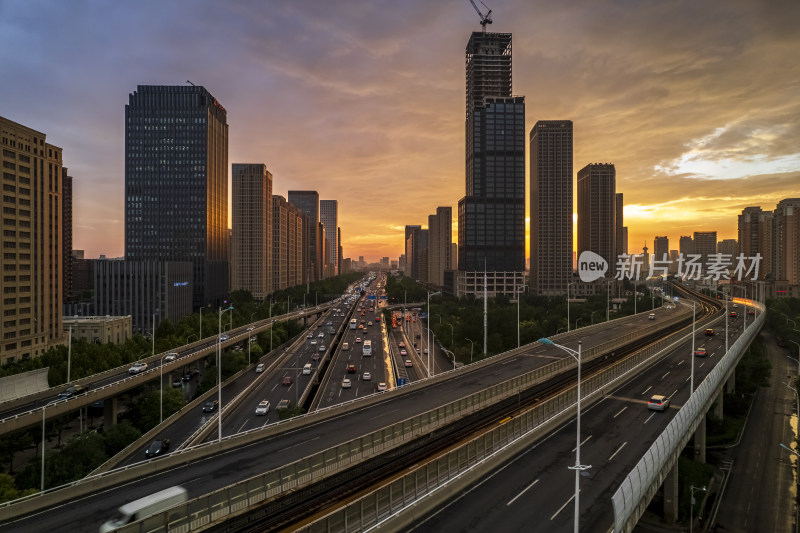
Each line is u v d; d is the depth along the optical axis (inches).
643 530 1975.9
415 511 1234.0
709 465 2581.2
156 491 1317.7
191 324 5334.6
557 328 5526.6
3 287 4601.4
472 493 1370.6
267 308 7726.4
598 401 2336.4
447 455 1423.5
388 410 2042.3
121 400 3688.5
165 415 2928.2
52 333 5324.8
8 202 4694.9
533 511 1266.0
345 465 1475.1
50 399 2618.1
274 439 1715.1
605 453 1676.9
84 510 1221.1
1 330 4569.4
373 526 1127.6
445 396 2272.4
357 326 6889.8
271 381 3764.8
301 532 1024.9
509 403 2316.7
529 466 1565.0
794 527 2097.7
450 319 6190.9
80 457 2139.5
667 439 1641.2
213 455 1571.1
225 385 3676.2
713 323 5349.4
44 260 5187.0
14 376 2795.3
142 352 3878.0
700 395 2170.3
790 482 2512.3
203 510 1141.1
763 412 3590.1
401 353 4835.1
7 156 4694.9
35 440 2709.2
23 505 1206.3
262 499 1258.0
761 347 5231.3
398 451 1680.6
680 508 2134.6
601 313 6801.2
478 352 4643.2
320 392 3363.7
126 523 1068.5
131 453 2341.3
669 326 4977.9
